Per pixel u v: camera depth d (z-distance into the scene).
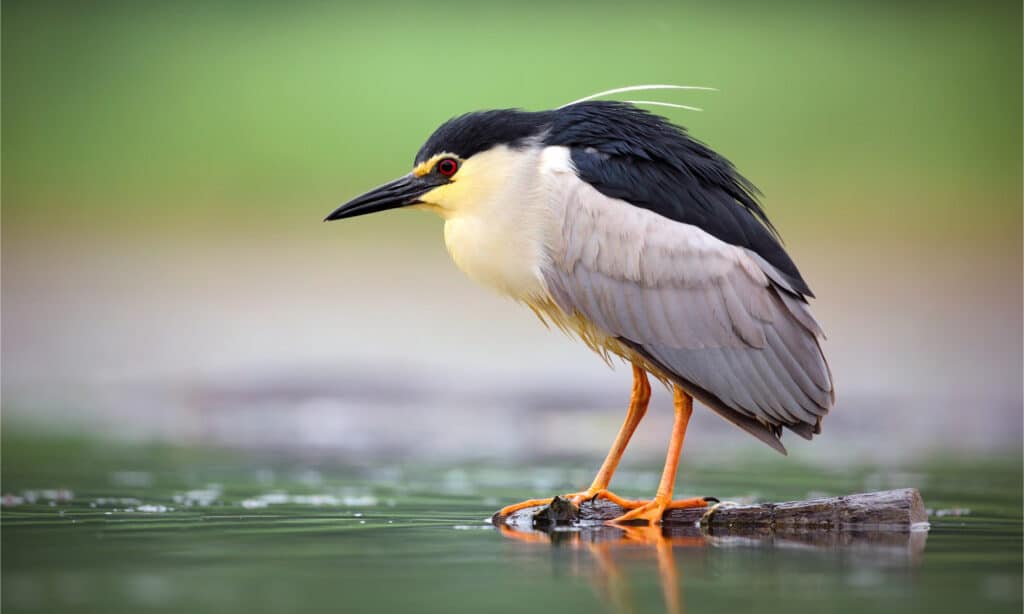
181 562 7.47
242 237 26.56
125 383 18.09
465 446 14.09
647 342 9.08
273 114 30.48
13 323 21.16
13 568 7.28
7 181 28.30
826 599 6.52
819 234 25.80
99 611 6.25
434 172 9.48
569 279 9.20
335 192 28.50
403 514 9.48
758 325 8.95
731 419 9.15
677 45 32.09
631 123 9.43
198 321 21.20
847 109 29.88
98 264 24.83
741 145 28.56
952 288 23.00
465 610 6.29
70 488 10.80
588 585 6.85
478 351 19.58
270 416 16.19
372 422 15.70
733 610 6.30
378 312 21.69
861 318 21.19
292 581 6.94
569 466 12.65
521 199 9.26
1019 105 30.00
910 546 8.06
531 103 30.45
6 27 32.38
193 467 12.27
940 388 17.81
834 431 15.62
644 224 9.05
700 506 8.92
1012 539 8.34
